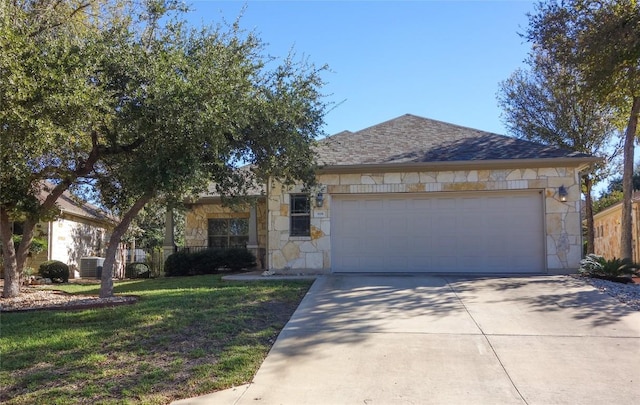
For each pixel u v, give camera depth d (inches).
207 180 420.2
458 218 551.2
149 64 363.9
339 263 560.1
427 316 341.4
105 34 378.0
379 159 558.9
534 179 535.5
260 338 291.6
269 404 205.2
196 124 344.5
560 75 732.7
